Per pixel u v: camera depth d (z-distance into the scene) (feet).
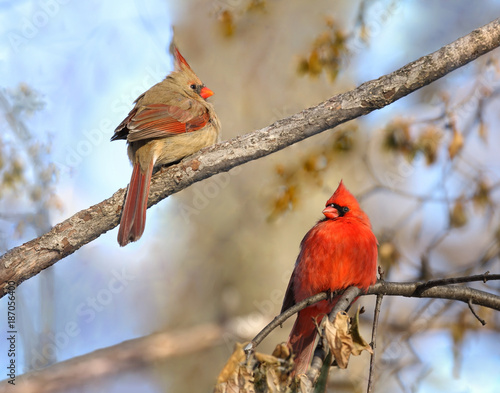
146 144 29.73
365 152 37.99
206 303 46.01
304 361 22.91
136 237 23.17
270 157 44.62
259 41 45.11
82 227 22.71
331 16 37.81
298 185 37.81
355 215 23.89
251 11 42.91
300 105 44.83
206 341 42.65
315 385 16.31
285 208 37.73
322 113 21.85
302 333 23.30
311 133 22.30
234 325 43.24
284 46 44.93
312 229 23.80
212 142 31.73
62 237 22.36
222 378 14.69
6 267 21.68
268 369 14.87
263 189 40.52
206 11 46.11
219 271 46.11
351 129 37.99
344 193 24.40
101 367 38.01
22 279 21.94
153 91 31.60
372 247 22.52
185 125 30.07
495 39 20.65
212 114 32.04
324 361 16.58
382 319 38.11
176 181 23.81
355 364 36.50
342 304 20.47
